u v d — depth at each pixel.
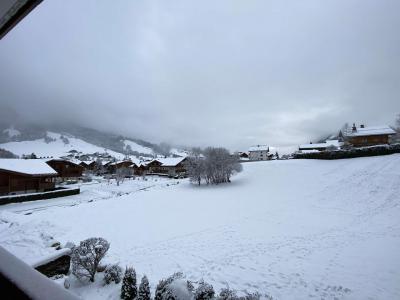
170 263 10.70
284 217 18.50
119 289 6.60
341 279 9.19
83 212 21.66
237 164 41.38
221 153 39.78
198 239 13.97
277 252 11.93
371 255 11.46
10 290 1.00
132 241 13.80
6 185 31.92
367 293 8.23
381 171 29.75
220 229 15.84
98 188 41.88
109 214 20.78
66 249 7.70
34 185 34.69
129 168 67.50
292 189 29.19
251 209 21.36
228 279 9.22
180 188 37.22
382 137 48.53
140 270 9.90
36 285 0.99
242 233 14.92
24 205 27.45
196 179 39.84
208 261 10.91
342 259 11.04
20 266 1.15
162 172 70.62
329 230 15.34
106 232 15.58
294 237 14.09
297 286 8.68
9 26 1.42
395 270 9.86
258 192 29.39
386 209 19.98
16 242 10.39
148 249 12.52
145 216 19.91
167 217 19.41
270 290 8.41
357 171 31.73
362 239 13.69
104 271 7.65
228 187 34.50
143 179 56.59
